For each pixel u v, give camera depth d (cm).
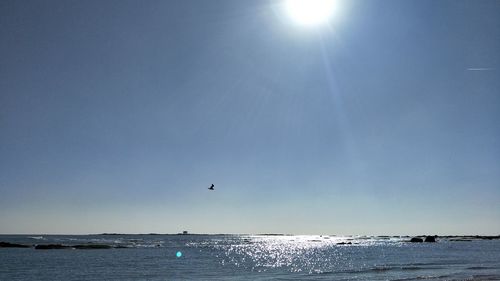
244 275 4797
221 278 4475
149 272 5097
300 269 5562
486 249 11494
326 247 13350
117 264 6078
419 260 7175
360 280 4122
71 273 4894
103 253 8438
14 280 4294
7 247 9806
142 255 8106
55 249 9438
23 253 8088
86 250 9388
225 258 7756
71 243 12750
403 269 5309
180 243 15612
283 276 4628
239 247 13000
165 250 10069
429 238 19000
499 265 5897
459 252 9912
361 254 9238
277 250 11238
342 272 5016
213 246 13475
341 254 9275
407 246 13912
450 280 3931
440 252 9950
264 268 5753
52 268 5422
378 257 8131
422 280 3981
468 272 4831
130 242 15038
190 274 4922
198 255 8581
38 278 4444
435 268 5422
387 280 4050
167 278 4491
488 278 4103
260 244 16175
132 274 4859
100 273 4922
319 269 5522
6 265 5762
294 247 13350
